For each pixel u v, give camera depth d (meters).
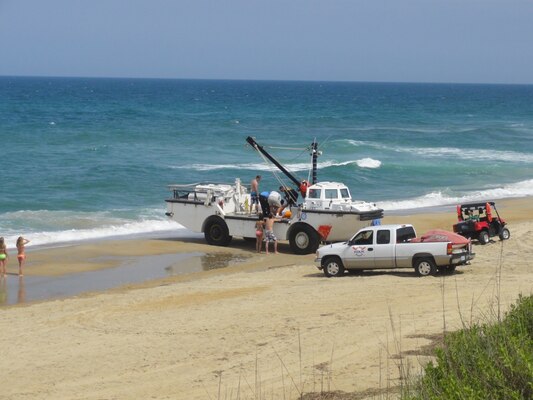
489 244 35.06
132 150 77.94
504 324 13.62
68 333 22.00
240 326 21.73
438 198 55.62
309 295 25.52
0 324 23.41
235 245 37.94
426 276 27.86
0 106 155.75
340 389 15.75
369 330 20.34
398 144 91.50
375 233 28.77
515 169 70.44
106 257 35.56
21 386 17.50
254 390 16.27
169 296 26.77
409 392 12.00
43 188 54.03
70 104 170.88
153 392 16.73
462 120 139.50
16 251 36.69
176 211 38.41
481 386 10.71
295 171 65.06
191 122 116.88
